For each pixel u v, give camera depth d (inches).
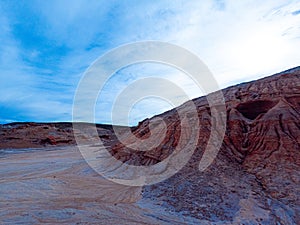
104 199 444.1
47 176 703.1
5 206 413.4
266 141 550.9
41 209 391.5
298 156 480.4
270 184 434.9
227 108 737.0
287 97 653.9
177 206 385.7
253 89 803.4
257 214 342.3
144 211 371.2
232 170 510.9
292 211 346.0
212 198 402.3
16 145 2036.2
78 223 326.6
